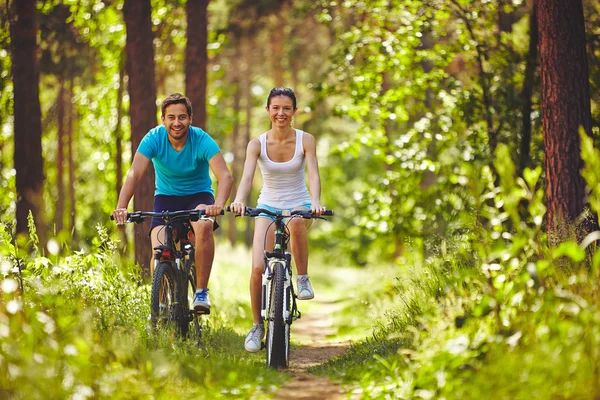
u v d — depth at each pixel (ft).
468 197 51.44
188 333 28.09
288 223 27.61
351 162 182.80
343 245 178.81
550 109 34.27
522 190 19.24
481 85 52.01
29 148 47.09
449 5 56.65
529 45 49.49
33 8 47.70
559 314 18.37
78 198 85.35
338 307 67.10
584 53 34.22
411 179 62.95
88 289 27.14
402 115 65.05
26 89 47.19
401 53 59.11
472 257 29.81
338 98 97.19
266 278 26.99
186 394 19.89
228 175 28.48
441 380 18.16
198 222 28.27
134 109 48.57
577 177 33.65
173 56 75.72
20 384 15.58
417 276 34.68
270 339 26.96
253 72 124.67
